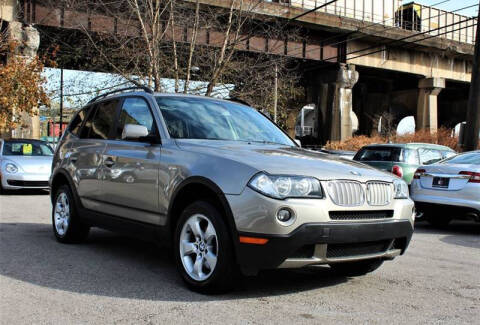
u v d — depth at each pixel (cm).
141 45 1998
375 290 469
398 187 474
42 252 601
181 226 450
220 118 567
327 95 4072
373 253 444
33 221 882
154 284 464
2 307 391
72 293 432
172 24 1989
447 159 982
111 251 615
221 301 414
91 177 595
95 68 2228
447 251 704
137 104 572
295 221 392
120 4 1991
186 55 2222
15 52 2494
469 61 4788
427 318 386
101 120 628
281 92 3083
